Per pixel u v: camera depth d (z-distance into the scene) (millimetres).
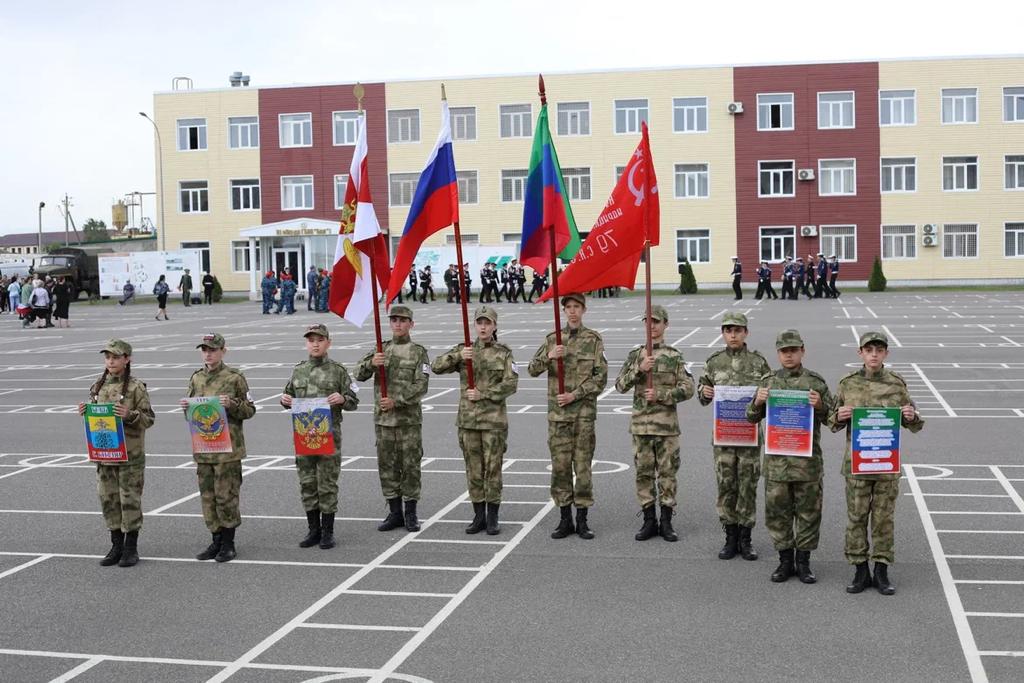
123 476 9180
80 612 7984
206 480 9375
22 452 15336
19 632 7551
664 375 9742
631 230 10055
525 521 10641
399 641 7234
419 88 63031
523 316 43062
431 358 26641
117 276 63281
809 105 60469
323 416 9555
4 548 9906
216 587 8570
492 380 10086
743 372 9273
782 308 44125
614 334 32719
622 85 61625
